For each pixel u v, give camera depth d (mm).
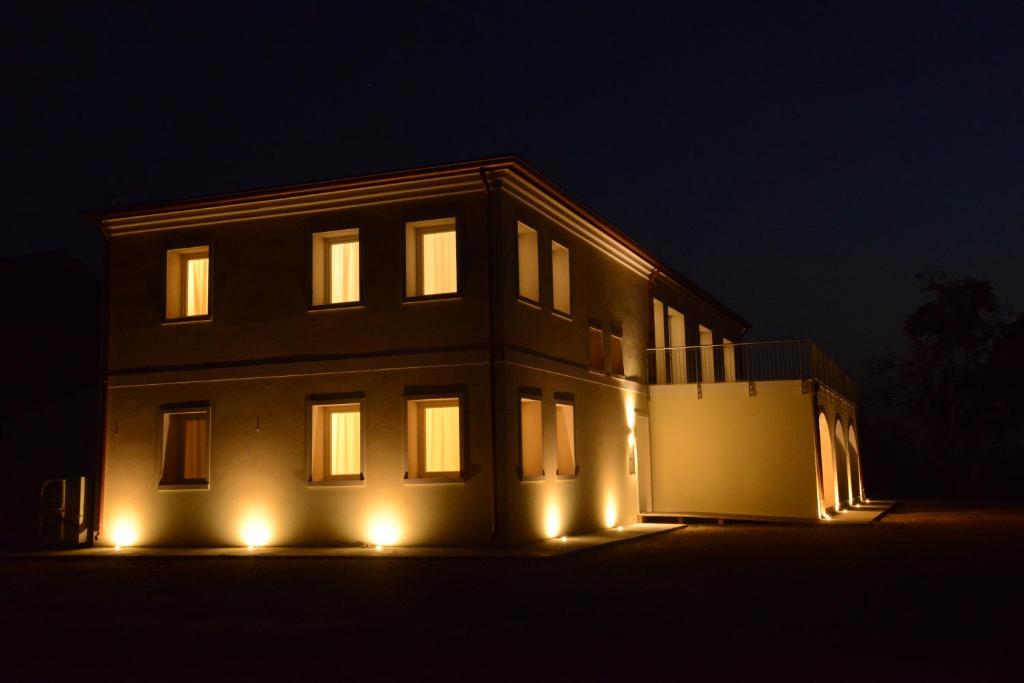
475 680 5953
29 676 6328
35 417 20703
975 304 41906
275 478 16766
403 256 16453
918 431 43125
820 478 21812
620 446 21062
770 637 7273
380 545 15914
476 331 15898
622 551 15062
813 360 22281
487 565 13188
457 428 16125
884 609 8633
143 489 17594
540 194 17594
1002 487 41688
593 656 6629
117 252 18391
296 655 6844
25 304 25078
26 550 17078
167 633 7926
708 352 30016
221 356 17375
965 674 5988
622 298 22172
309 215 17141
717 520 21406
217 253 17641
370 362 16438
